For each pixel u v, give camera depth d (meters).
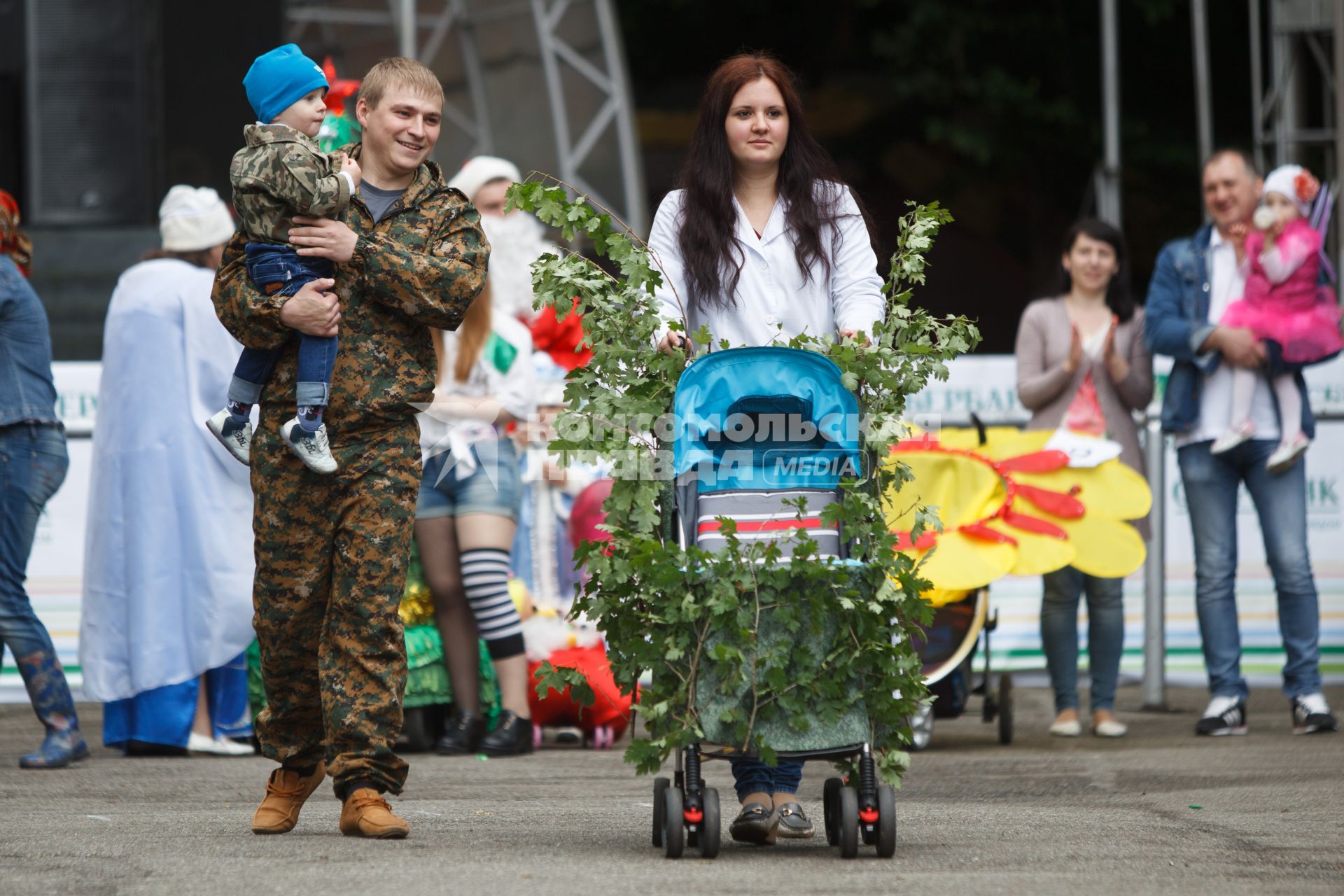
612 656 7.34
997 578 11.09
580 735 12.62
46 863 7.01
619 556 7.30
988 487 11.58
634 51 41.72
